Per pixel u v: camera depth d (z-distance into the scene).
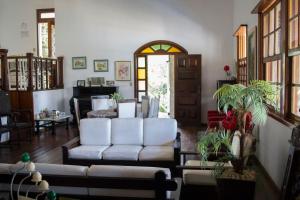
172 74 9.70
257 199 3.57
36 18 10.80
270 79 4.69
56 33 9.98
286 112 3.62
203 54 9.25
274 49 4.32
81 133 4.76
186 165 3.41
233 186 2.90
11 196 2.10
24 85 8.33
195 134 7.80
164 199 2.17
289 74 3.61
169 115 10.54
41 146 6.61
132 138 4.66
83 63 9.86
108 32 9.68
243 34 7.06
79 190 2.29
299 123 3.02
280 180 3.64
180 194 3.16
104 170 2.28
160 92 11.47
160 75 11.41
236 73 8.11
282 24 3.70
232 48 9.06
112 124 4.75
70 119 9.66
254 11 4.93
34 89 8.34
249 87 3.08
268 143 4.27
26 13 10.86
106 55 9.73
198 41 9.25
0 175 2.28
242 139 2.96
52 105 9.27
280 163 3.65
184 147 6.34
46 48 10.84
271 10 4.53
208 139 3.07
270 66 4.71
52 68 9.53
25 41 10.93
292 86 3.59
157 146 4.57
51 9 10.67
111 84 9.72
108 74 9.76
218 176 2.95
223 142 3.04
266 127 4.39
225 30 9.10
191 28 9.27
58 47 9.99
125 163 4.25
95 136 4.71
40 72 8.77
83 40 9.83
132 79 9.65
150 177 2.21
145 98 7.00
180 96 9.12
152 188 2.17
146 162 4.19
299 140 2.71
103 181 2.20
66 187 2.29
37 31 10.82
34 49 10.86
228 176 2.92
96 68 9.80
